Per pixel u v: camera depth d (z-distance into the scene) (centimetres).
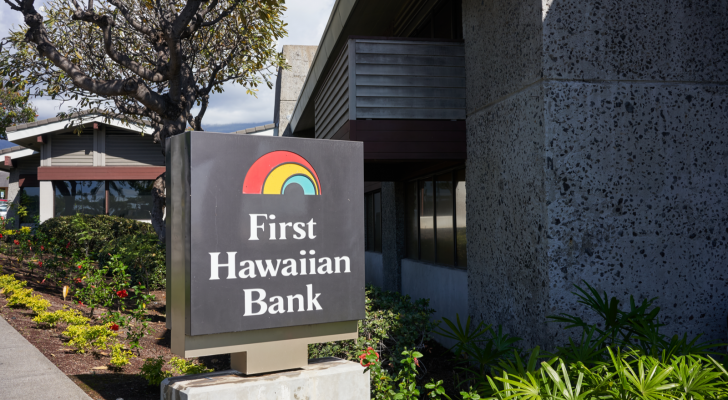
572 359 420
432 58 701
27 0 930
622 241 521
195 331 339
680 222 532
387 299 761
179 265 360
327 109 866
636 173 526
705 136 538
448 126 702
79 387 479
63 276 1102
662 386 325
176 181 367
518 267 569
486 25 641
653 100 531
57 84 1206
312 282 387
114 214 2075
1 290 895
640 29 530
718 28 545
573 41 518
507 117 590
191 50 1245
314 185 392
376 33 1171
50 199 2017
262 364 373
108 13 1220
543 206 515
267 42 1243
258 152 369
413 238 1068
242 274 359
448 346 791
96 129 2033
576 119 517
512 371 404
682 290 529
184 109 1131
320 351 575
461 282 759
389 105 686
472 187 688
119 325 707
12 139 1944
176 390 351
